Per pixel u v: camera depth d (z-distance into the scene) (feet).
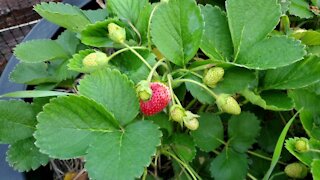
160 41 0.80
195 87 0.82
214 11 0.89
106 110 0.71
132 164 0.69
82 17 0.87
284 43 0.79
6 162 0.94
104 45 0.85
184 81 0.80
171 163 0.97
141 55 0.83
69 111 0.73
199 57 1.01
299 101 0.85
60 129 0.73
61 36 0.99
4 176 0.92
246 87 0.81
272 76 0.86
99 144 0.72
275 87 0.85
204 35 0.87
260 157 0.93
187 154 0.85
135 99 0.74
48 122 0.72
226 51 0.88
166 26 0.80
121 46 0.85
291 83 0.83
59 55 0.93
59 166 1.03
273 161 0.76
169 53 0.81
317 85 0.87
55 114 0.73
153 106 0.75
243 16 0.83
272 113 0.98
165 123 0.83
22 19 1.75
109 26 0.81
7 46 1.79
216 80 0.79
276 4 0.82
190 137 0.86
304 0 1.05
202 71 0.85
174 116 0.77
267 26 0.82
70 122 0.73
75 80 1.02
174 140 0.86
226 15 0.88
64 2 1.18
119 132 0.74
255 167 0.93
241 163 0.87
